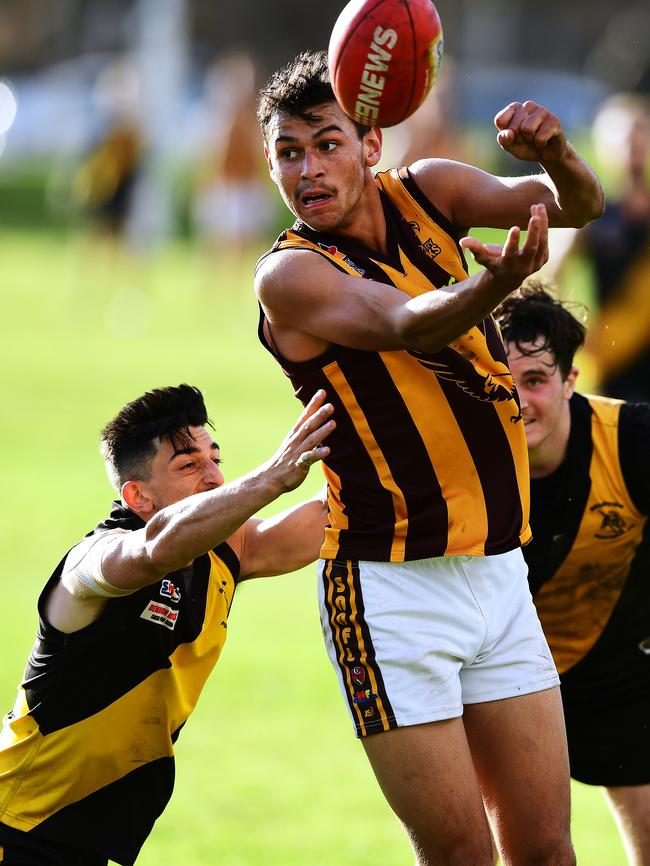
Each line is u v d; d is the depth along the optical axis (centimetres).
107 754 1421
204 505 1243
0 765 1432
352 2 1262
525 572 1409
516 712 1356
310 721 2328
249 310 7469
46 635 1398
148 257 8006
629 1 15850
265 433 4288
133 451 1428
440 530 1322
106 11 17588
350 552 1353
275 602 3052
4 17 18075
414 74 1248
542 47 16062
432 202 1334
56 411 4709
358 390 1305
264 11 15625
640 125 2991
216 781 2078
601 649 1597
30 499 3628
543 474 1530
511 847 1364
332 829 1908
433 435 1309
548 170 1245
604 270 2952
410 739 1316
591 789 2209
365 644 1341
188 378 5356
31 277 8719
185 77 13100
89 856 1448
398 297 1191
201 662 1449
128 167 7869
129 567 1293
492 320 1366
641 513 1529
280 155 1301
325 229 1299
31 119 14062
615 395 2950
